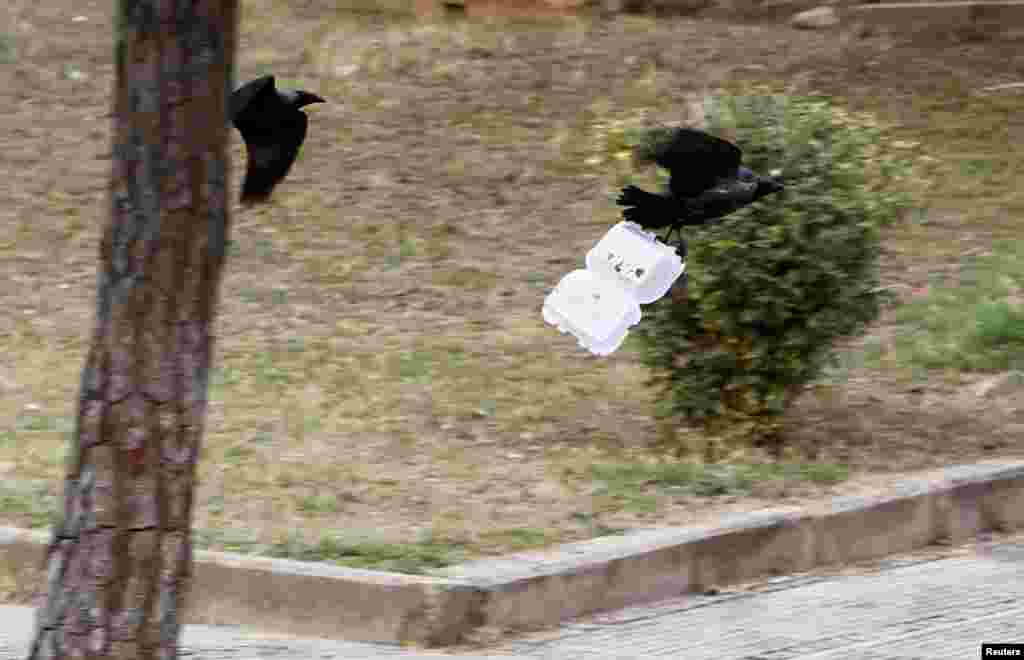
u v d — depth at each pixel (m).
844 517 20.34
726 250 22.45
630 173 23.94
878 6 45.12
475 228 34.19
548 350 28.86
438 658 16.67
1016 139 37.03
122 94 13.25
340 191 35.84
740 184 14.08
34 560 19.20
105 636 13.36
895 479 21.94
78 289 32.03
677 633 17.42
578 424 25.09
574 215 34.59
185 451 13.46
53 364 28.20
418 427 24.73
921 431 24.69
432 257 33.00
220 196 13.47
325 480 21.86
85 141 38.59
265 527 19.77
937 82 40.06
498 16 46.47
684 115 37.25
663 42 43.34
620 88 39.97
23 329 30.03
